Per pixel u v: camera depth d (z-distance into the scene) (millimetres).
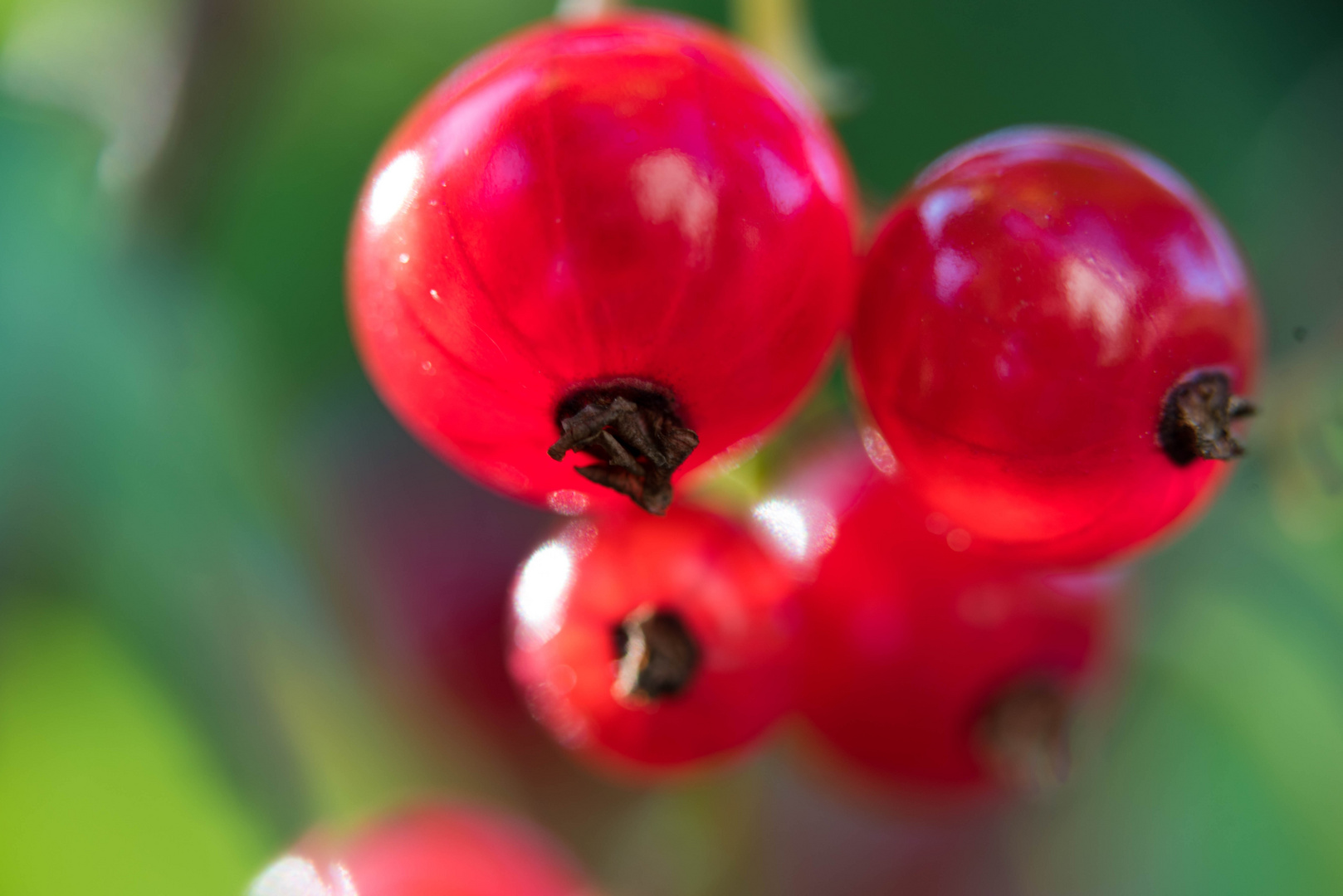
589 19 77
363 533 95
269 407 93
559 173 73
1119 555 79
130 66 91
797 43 86
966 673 86
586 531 83
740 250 74
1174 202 77
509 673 95
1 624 88
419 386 76
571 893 90
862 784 91
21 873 87
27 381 89
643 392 75
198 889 88
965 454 77
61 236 90
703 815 89
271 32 92
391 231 75
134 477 89
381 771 91
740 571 82
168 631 88
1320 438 92
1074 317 75
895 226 78
